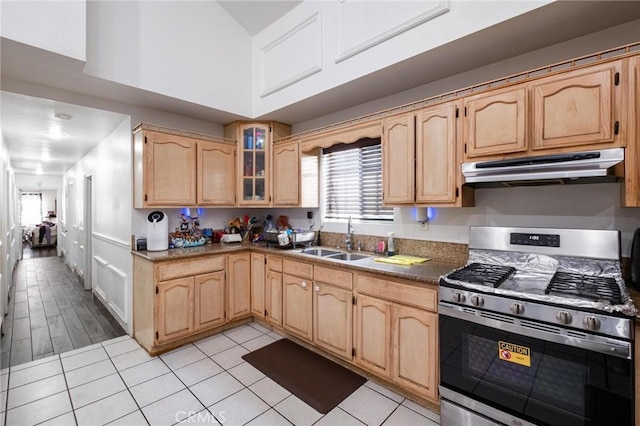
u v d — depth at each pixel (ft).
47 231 35.09
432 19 6.56
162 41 8.98
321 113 10.79
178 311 9.15
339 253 9.71
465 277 5.77
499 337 5.14
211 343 9.57
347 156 10.61
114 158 11.57
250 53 11.25
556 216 6.44
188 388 7.25
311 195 10.83
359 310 7.51
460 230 7.77
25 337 10.11
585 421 4.40
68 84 8.16
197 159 10.41
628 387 4.10
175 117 10.94
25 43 6.07
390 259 8.05
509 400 5.06
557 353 4.61
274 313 10.01
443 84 8.01
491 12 5.76
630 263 5.56
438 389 6.07
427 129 7.11
